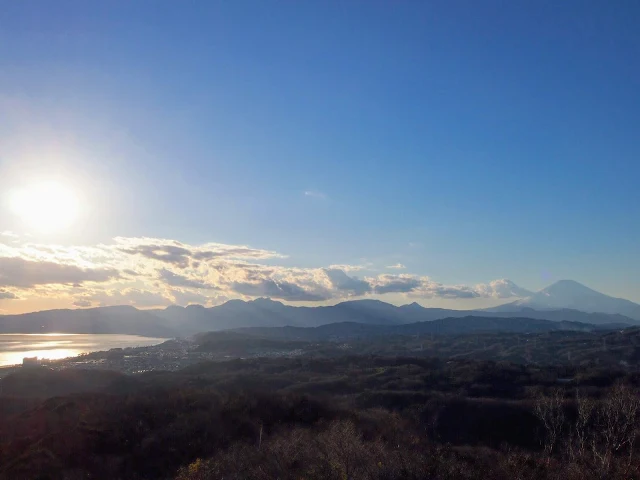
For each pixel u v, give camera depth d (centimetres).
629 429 2758
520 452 3073
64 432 3247
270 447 2566
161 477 2797
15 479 2644
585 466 2186
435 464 2109
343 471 2041
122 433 3253
